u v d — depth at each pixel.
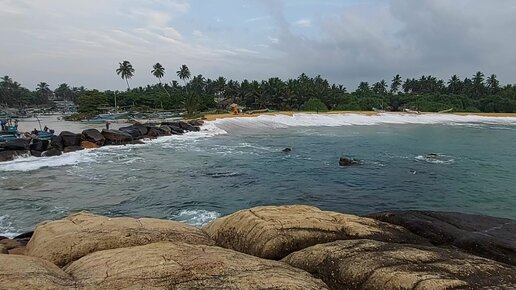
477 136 53.00
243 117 66.75
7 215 15.98
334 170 26.28
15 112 123.25
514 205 18.33
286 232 7.75
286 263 6.75
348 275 5.97
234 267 5.81
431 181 23.25
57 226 8.45
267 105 103.00
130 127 43.78
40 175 23.48
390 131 59.56
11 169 25.25
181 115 91.50
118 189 20.31
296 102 104.56
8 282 4.91
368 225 8.62
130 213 16.50
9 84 159.25
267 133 52.66
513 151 36.84
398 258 6.22
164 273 5.47
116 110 101.81
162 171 25.08
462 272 5.70
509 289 5.28
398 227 8.96
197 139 43.97
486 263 6.18
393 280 5.48
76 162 28.05
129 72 114.75
